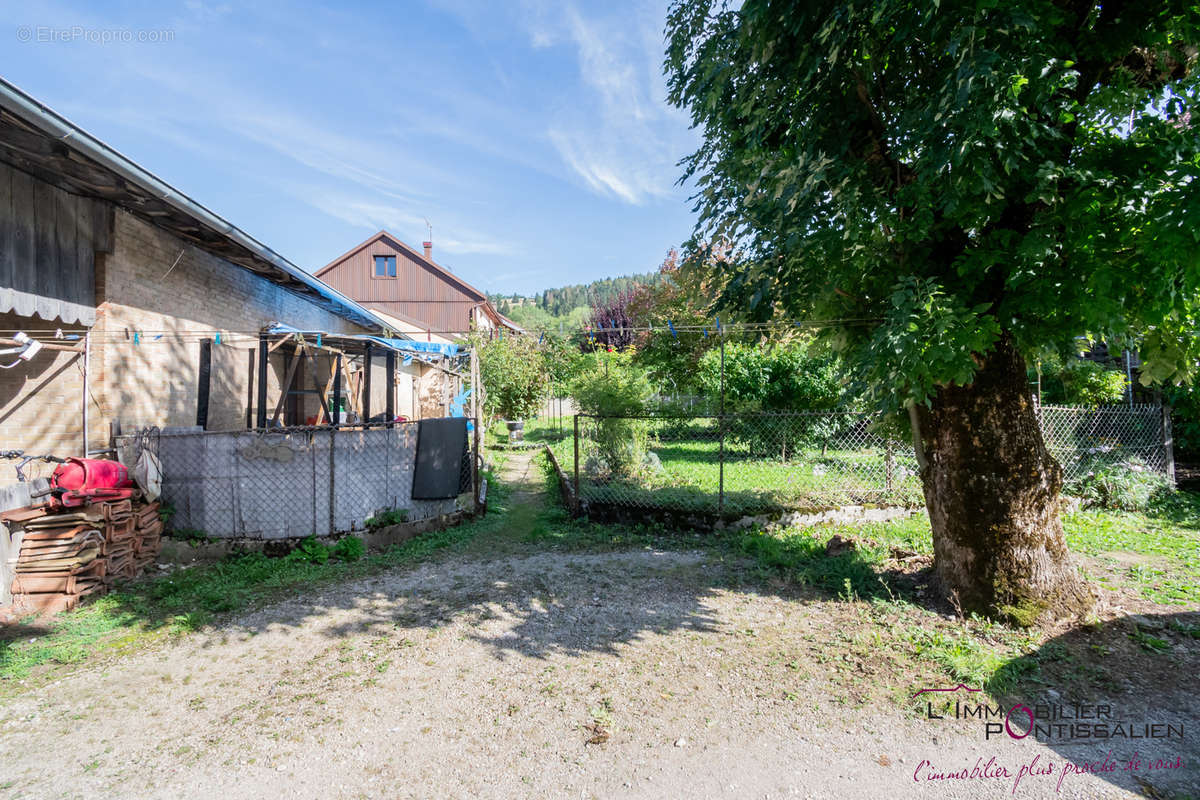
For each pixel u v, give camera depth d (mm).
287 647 4211
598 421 10078
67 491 5176
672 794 2633
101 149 4477
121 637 4387
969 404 4523
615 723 3188
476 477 8664
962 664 3701
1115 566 5715
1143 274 3664
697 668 3814
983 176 3410
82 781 2727
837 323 5277
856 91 4539
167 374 7094
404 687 3604
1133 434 8867
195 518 6426
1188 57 3990
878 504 7730
